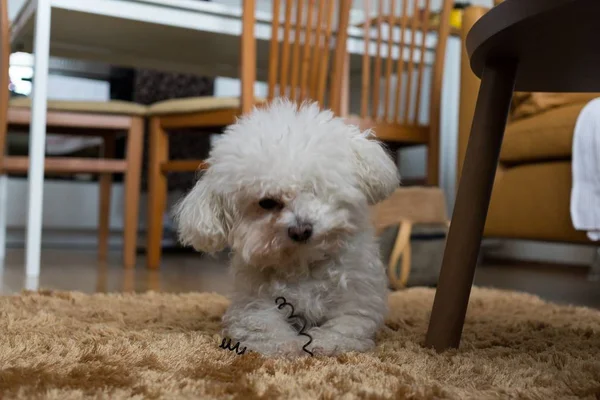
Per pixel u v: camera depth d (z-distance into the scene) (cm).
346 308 110
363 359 97
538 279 263
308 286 111
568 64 103
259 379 84
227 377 86
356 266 112
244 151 110
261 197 108
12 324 117
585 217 169
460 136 230
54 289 187
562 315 151
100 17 214
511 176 204
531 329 128
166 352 99
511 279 262
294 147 109
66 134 289
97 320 129
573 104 196
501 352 105
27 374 84
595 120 169
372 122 230
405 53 257
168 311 144
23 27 235
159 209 257
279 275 113
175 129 257
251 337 106
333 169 109
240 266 117
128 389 79
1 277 214
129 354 96
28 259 213
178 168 243
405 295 181
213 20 224
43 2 204
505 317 145
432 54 262
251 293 114
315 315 111
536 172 193
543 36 90
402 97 342
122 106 248
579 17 82
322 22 221
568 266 315
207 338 112
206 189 117
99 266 262
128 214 259
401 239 206
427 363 96
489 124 104
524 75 111
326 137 113
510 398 79
